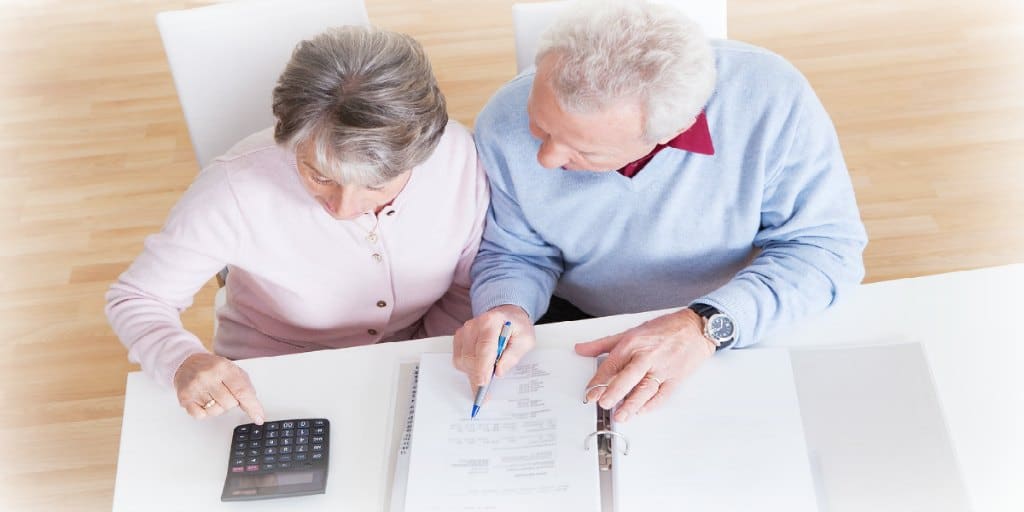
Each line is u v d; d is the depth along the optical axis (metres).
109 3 3.29
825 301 1.29
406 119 1.08
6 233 2.53
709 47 1.14
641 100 1.08
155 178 2.64
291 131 1.08
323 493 1.15
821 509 1.07
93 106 2.88
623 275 1.47
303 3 1.57
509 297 1.38
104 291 2.37
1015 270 1.30
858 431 1.14
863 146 2.54
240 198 1.29
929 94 2.66
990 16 2.88
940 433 1.12
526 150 1.33
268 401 1.25
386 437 1.20
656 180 1.32
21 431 2.11
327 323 1.48
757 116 1.28
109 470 2.03
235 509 1.14
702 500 1.08
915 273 2.24
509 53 2.90
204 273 1.35
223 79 1.58
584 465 1.11
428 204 1.36
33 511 1.96
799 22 2.94
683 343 1.22
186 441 1.22
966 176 2.43
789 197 1.34
